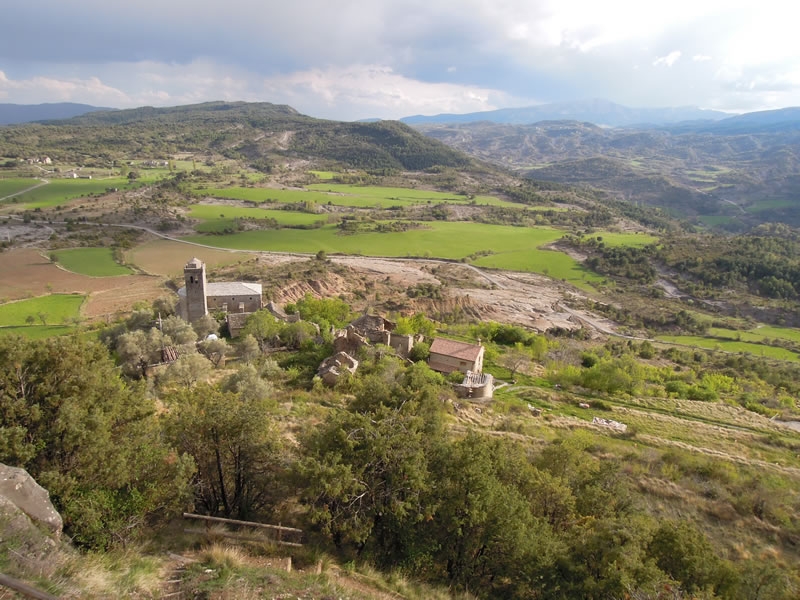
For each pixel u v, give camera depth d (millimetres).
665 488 34656
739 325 145625
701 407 62688
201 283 70562
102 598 11297
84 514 14156
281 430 29500
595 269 192875
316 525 19609
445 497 19547
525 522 19844
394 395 30453
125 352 50531
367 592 15523
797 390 91312
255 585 13477
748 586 20344
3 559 10773
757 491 35062
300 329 63625
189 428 19281
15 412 15039
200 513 19094
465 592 17641
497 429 43969
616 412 57469
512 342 94688
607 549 18938
